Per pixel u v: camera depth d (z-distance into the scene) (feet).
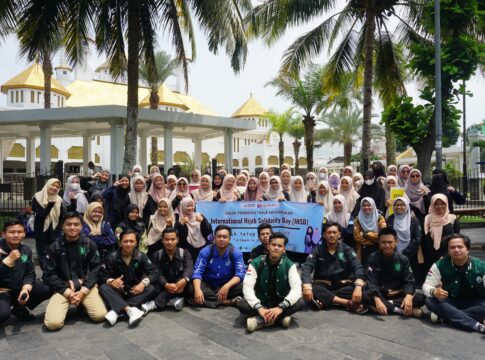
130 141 36.73
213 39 36.04
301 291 14.44
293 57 46.19
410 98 32.94
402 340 12.80
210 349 12.25
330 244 16.71
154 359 11.57
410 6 41.34
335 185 27.32
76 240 15.35
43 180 38.91
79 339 13.14
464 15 29.37
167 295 16.28
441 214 18.25
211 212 22.22
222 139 128.88
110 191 22.27
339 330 13.76
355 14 44.47
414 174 21.48
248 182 24.86
